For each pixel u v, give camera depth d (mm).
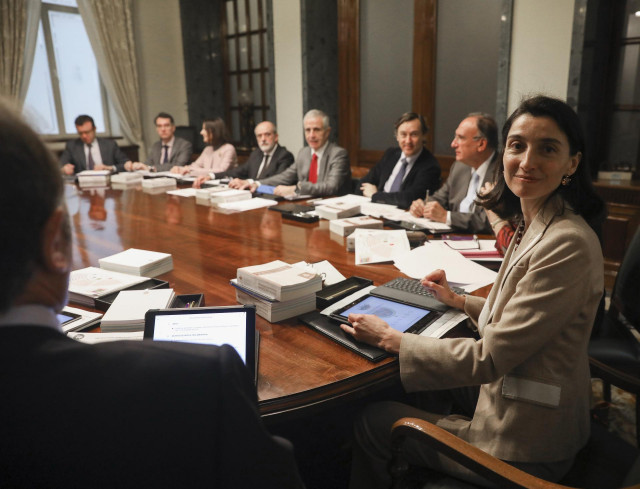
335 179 3826
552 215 1109
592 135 3732
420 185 3297
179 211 3129
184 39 7121
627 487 854
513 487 934
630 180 3414
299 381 1083
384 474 1259
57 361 440
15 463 438
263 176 4609
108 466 448
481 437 1136
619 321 1935
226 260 2029
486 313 1241
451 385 1103
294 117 5719
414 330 1274
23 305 455
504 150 1193
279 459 506
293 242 2297
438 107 4707
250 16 6602
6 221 404
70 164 5035
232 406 464
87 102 6727
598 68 3605
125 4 6531
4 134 408
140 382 453
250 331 1046
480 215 2432
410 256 1929
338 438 1915
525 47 3750
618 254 3383
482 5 4207
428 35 4605
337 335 1275
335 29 5441
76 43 6488
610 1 3531
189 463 462
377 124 5254
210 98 7410
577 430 1117
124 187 4234
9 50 5680
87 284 1624
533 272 1031
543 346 1062
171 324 1047
